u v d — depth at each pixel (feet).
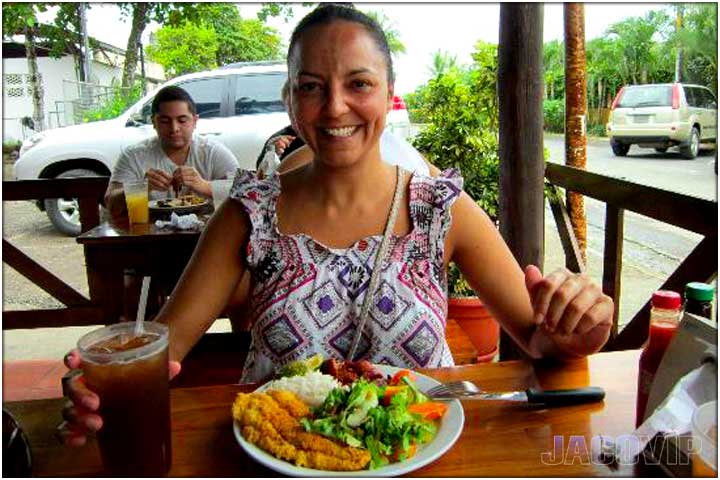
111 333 2.91
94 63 60.59
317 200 4.48
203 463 2.91
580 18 12.73
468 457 2.92
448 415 3.17
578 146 13.19
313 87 4.08
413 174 4.62
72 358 3.01
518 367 3.93
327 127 4.11
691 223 6.96
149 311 9.58
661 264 16.58
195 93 21.63
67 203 21.20
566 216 11.18
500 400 3.44
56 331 12.46
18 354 11.21
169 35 61.57
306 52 4.04
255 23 65.41
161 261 9.41
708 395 2.68
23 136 46.65
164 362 2.80
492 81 12.50
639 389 3.14
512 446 3.00
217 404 3.48
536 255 9.00
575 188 9.86
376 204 4.45
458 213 4.56
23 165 21.66
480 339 10.36
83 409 2.68
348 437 2.80
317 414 3.00
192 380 7.21
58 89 54.49
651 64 62.75
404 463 2.76
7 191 11.80
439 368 3.97
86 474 2.86
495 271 4.56
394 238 4.39
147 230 9.36
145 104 22.30
